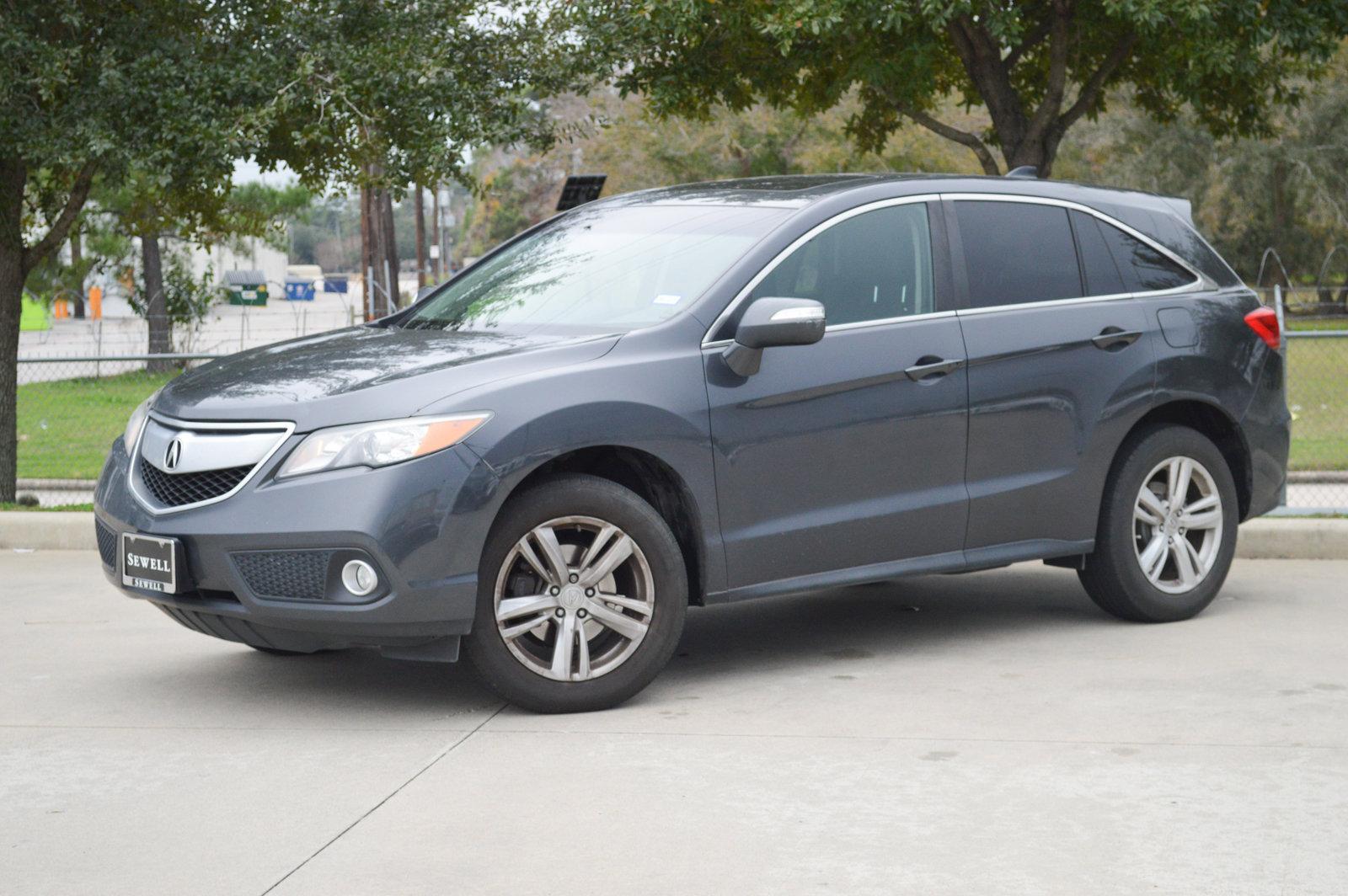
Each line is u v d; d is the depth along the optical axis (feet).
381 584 16.62
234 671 20.51
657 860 12.88
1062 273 21.86
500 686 17.54
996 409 20.67
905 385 19.89
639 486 18.93
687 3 41.78
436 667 20.70
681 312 18.79
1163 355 22.25
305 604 16.75
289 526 16.58
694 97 48.57
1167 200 23.76
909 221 20.71
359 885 12.41
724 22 43.24
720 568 18.66
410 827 13.88
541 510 17.44
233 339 110.22
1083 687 18.79
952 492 20.38
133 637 22.71
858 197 20.36
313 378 17.76
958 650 21.07
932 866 12.66
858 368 19.52
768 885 12.26
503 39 41.24
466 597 16.93
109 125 34.96
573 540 17.98
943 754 15.96
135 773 15.78
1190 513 22.76
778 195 20.71
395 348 18.86
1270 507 24.02
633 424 17.84
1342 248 143.95
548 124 42.96
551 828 13.76
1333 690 18.54
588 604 17.84
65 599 25.63
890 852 13.00
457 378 17.33
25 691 19.40
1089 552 21.85
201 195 43.93
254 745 16.80
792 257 19.57
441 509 16.70
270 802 14.71
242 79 35.88
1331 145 140.67
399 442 16.71
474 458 16.89
